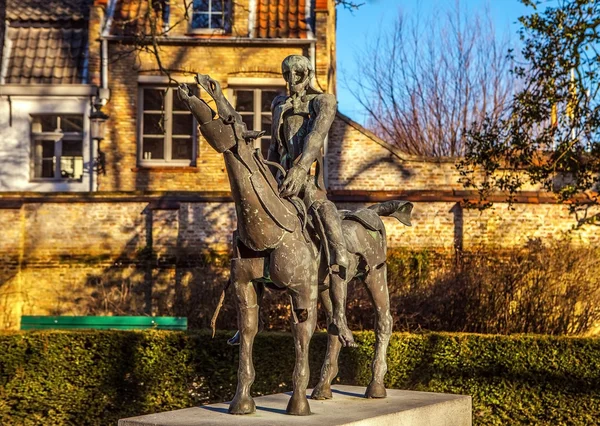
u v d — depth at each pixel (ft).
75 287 63.41
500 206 63.21
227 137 22.82
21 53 77.15
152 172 75.00
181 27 75.92
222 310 54.60
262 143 75.72
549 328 52.08
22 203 63.82
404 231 63.36
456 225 63.36
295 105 26.50
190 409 25.23
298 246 23.91
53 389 43.42
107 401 43.52
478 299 52.29
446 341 43.32
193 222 63.31
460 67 133.18
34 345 43.42
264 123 75.82
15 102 75.46
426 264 62.13
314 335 43.01
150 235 63.52
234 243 24.49
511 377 42.78
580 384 42.32
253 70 75.56
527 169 57.41
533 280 53.47
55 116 76.28
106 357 43.68
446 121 132.46
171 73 75.72
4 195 63.57
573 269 53.93
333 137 70.03
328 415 24.26
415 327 51.88
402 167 69.15
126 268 63.36
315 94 26.63
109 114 75.41
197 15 76.89
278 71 75.51
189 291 58.95
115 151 75.20
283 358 42.83
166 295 62.80
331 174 69.97
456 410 28.27
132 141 75.25
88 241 63.72
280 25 76.38
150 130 76.18
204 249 63.00
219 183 74.84
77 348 43.68
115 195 63.77
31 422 43.21
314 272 24.22
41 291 63.57
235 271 24.17
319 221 25.16
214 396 43.09
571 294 52.85
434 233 63.31
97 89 74.95
